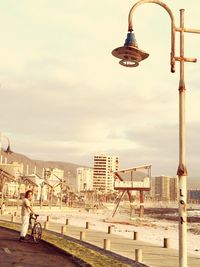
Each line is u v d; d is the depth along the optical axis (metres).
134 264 13.86
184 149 8.48
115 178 79.88
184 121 8.57
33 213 19.09
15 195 110.12
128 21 9.05
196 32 8.83
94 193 187.88
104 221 66.62
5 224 28.33
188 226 87.88
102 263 13.39
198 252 28.84
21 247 16.75
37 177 86.81
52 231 25.27
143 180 78.19
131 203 79.50
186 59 8.72
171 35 8.74
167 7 8.76
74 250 16.19
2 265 12.06
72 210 106.88
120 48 9.20
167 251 19.66
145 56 9.51
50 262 13.30
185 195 8.37
